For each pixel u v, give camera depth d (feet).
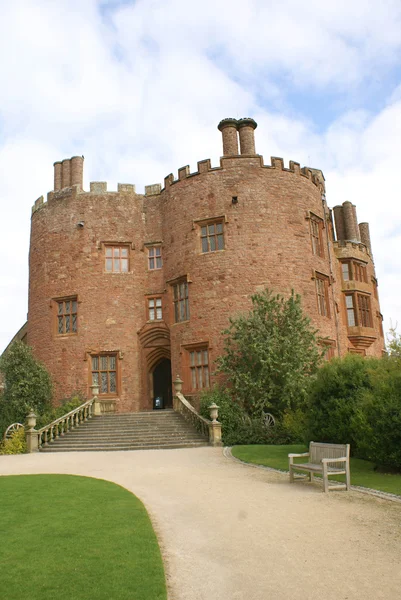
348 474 31.91
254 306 74.08
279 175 83.87
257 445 58.65
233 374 69.00
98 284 88.69
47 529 23.56
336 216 115.34
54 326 89.61
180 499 30.63
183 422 68.90
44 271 92.48
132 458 50.80
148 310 89.25
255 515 26.25
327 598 16.03
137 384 86.63
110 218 91.40
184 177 86.63
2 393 86.28
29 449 62.18
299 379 64.64
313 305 81.82
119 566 18.66
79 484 35.19
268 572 18.31
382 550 20.11
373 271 116.16
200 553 20.62
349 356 47.52
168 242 87.92
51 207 94.58
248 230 80.38
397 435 35.50
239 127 89.20
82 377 85.76
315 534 22.52
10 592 16.44
